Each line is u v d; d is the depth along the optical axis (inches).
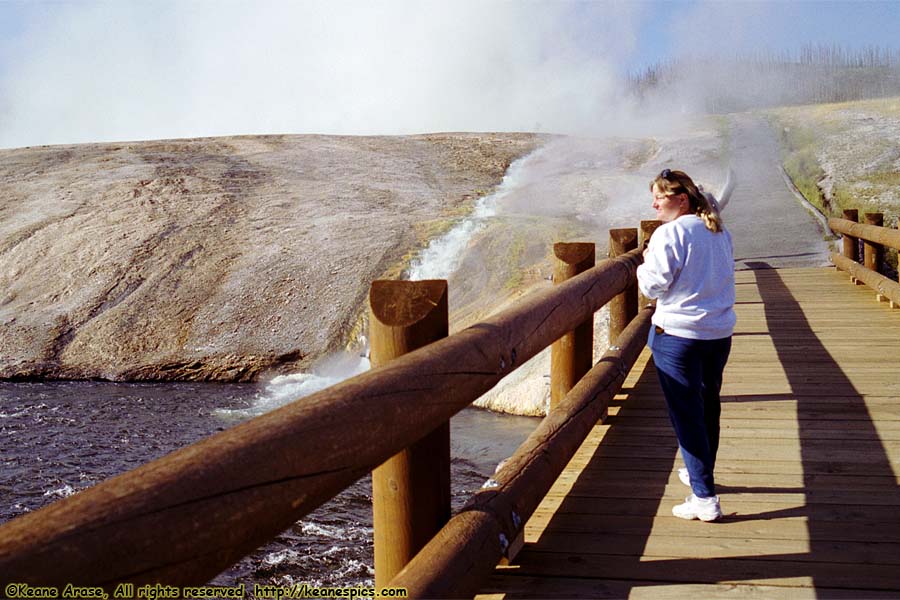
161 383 563.5
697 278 142.3
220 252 722.2
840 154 1048.8
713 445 157.5
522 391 464.1
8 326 636.1
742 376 281.1
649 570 131.4
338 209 840.3
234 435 56.9
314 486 61.1
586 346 208.4
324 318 615.5
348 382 74.6
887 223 738.2
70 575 40.9
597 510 159.3
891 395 247.0
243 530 52.9
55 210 837.2
